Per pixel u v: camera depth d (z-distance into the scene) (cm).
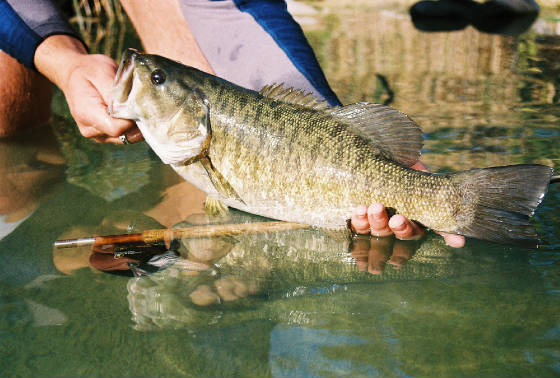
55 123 105
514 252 71
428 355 58
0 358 58
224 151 75
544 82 121
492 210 70
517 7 206
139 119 75
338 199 74
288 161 74
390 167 73
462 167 84
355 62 150
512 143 91
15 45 84
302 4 249
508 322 61
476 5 213
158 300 64
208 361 58
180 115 75
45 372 57
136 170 89
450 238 73
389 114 74
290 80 86
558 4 222
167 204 80
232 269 69
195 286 66
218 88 75
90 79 76
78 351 59
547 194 79
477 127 98
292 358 58
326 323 61
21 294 65
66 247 71
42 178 86
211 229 75
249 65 90
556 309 62
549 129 96
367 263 70
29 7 85
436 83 124
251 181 75
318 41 181
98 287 66
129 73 74
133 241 72
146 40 107
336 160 74
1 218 77
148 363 58
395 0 260
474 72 132
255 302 64
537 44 159
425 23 211
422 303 63
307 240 75
